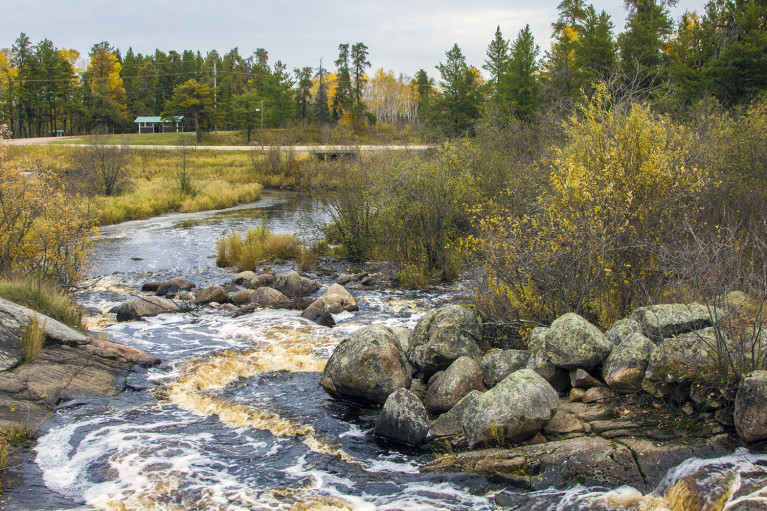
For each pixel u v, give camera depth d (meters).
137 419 7.39
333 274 17.47
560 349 7.01
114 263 18.36
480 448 6.19
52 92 81.50
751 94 25.41
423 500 5.43
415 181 16.73
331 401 8.02
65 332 8.91
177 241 22.73
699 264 7.89
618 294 8.86
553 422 6.30
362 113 81.31
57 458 6.32
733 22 28.00
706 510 4.64
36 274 12.02
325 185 21.41
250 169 50.06
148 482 5.85
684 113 22.06
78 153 40.00
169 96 101.44
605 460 5.43
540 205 10.75
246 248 18.45
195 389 8.38
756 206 11.97
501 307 9.58
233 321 11.90
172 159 54.78
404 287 15.51
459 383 7.46
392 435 6.80
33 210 12.73
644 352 6.57
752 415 5.37
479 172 19.45
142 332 11.05
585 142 9.35
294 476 6.02
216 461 6.34
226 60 116.50
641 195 8.81
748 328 6.60
